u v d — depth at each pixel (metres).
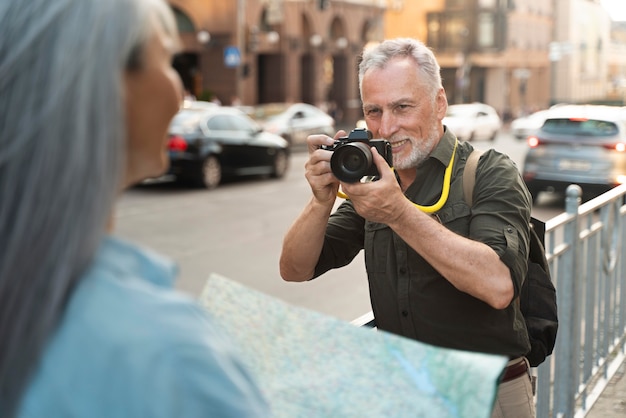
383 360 1.03
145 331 0.71
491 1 60.88
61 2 0.74
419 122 2.00
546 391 3.22
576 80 76.00
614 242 4.21
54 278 0.72
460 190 1.98
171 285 0.82
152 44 0.83
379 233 2.04
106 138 0.75
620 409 3.82
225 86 35.69
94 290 0.73
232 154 14.73
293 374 1.07
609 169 12.13
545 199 13.43
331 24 44.09
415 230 1.77
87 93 0.73
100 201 0.74
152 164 0.87
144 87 0.83
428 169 2.04
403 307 1.99
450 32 61.34
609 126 12.32
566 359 3.44
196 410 0.70
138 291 0.74
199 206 11.95
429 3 61.31
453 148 2.03
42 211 0.72
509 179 1.96
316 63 41.69
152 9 0.82
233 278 7.22
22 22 0.73
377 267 2.04
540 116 32.94
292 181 15.77
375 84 2.02
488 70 63.28
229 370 0.73
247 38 35.34
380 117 2.06
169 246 8.68
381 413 1.00
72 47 0.73
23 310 0.71
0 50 0.73
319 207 2.01
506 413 2.04
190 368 0.70
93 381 0.70
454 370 0.98
